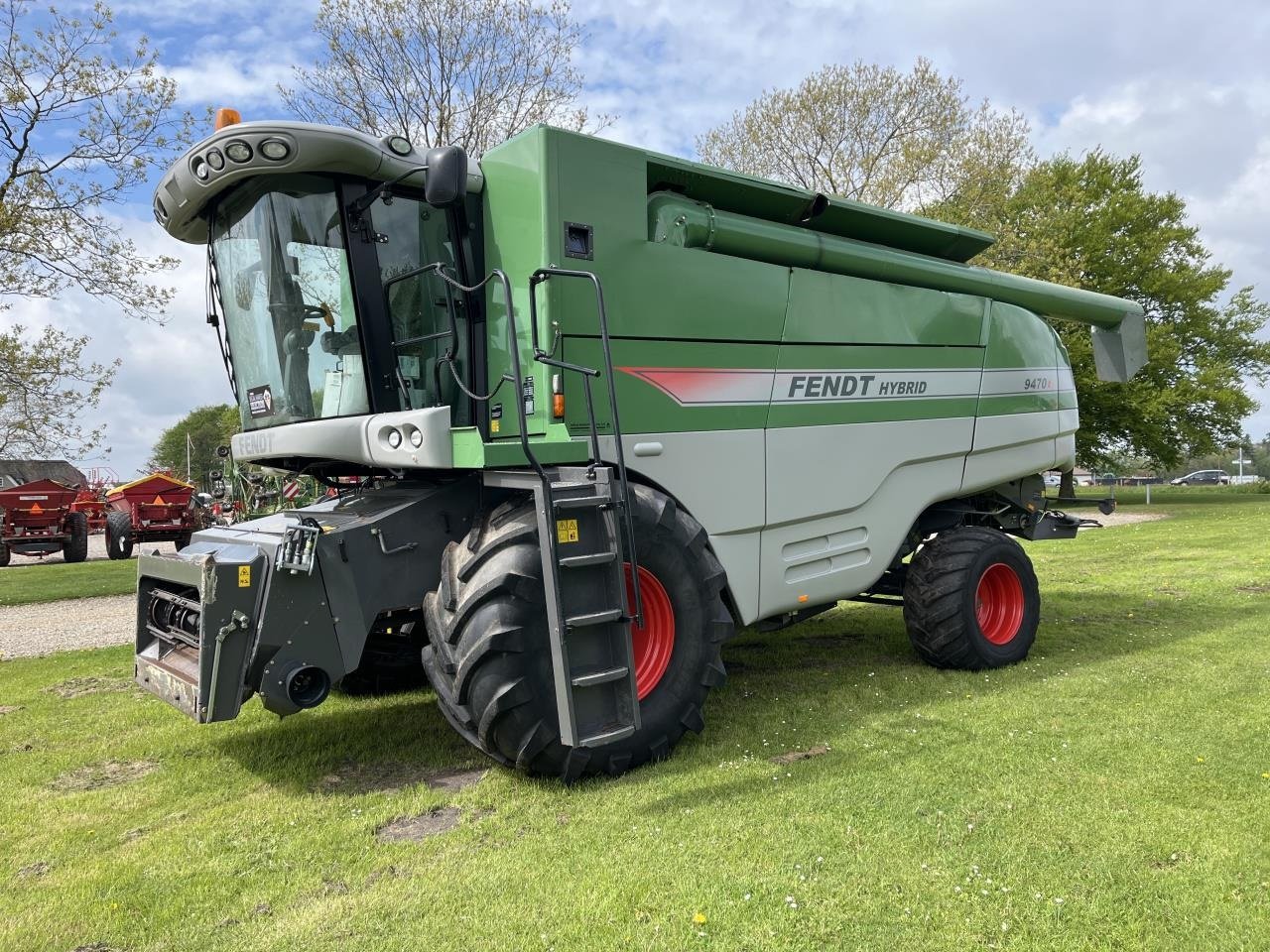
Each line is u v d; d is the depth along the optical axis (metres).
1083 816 3.20
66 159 13.66
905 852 2.95
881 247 5.79
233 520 13.49
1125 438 27.59
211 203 4.49
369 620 3.87
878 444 5.38
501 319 4.30
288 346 4.38
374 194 4.12
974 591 5.61
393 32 16.83
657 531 3.89
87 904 2.74
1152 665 5.59
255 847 3.16
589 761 3.65
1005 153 24.30
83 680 5.99
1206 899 2.61
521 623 3.49
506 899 2.70
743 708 4.81
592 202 4.14
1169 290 27.05
